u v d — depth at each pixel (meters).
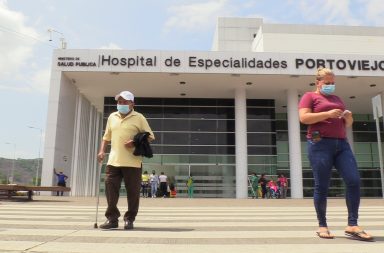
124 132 5.51
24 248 3.84
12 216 7.60
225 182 29.41
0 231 5.18
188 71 24.89
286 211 10.32
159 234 5.02
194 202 15.80
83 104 31.20
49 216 7.71
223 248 3.99
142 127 5.63
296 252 3.77
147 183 27.05
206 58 25.05
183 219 7.51
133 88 28.70
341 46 30.67
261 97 30.73
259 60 25.09
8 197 15.56
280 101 31.88
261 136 30.39
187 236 4.87
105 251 3.74
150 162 29.56
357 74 25.33
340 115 4.53
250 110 30.88
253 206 13.05
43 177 23.98
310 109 4.77
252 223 6.72
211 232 5.31
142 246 4.06
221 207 12.23
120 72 25.06
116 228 5.58
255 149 30.11
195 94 30.03
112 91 29.73
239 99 28.28
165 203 14.62
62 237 4.63
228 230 5.59
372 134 36.41
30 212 8.73
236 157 27.66
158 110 30.70
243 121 28.02
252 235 5.02
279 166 34.22
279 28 30.72
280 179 27.64
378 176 35.38
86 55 24.98
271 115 30.80
